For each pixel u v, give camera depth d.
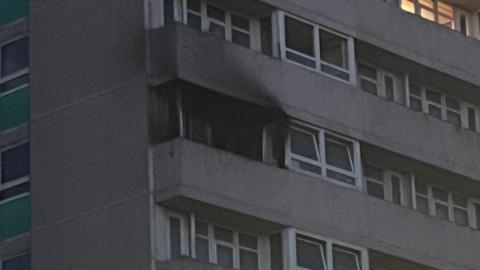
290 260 67.50
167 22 67.56
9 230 68.94
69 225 67.19
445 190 77.56
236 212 66.38
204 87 66.56
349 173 71.06
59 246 67.25
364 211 70.81
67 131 68.25
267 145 68.81
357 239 70.19
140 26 67.00
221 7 69.75
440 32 77.12
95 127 67.38
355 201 70.56
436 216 75.38
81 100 68.12
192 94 66.62
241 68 68.00
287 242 67.75
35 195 68.50
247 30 70.50
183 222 65.94
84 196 67.00
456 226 74.50
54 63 69.44
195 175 65.25
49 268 67.25
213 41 67.25
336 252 69.31
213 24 69.31
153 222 64.94
